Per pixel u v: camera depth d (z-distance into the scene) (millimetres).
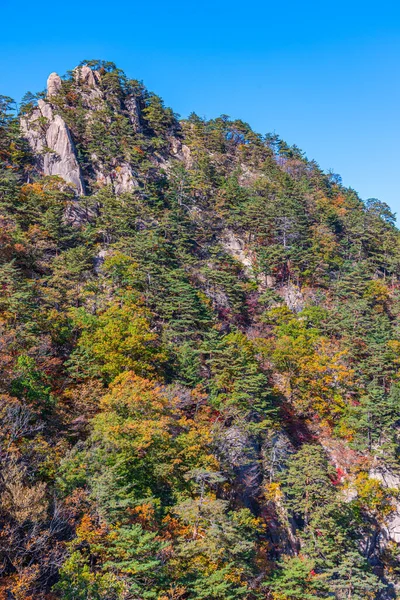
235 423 46031
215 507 28922
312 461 41656
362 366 64688
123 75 128750
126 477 29297
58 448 28516
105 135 102000
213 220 97500
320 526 39125
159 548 23125
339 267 93500
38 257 60719
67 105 110875
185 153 125750
